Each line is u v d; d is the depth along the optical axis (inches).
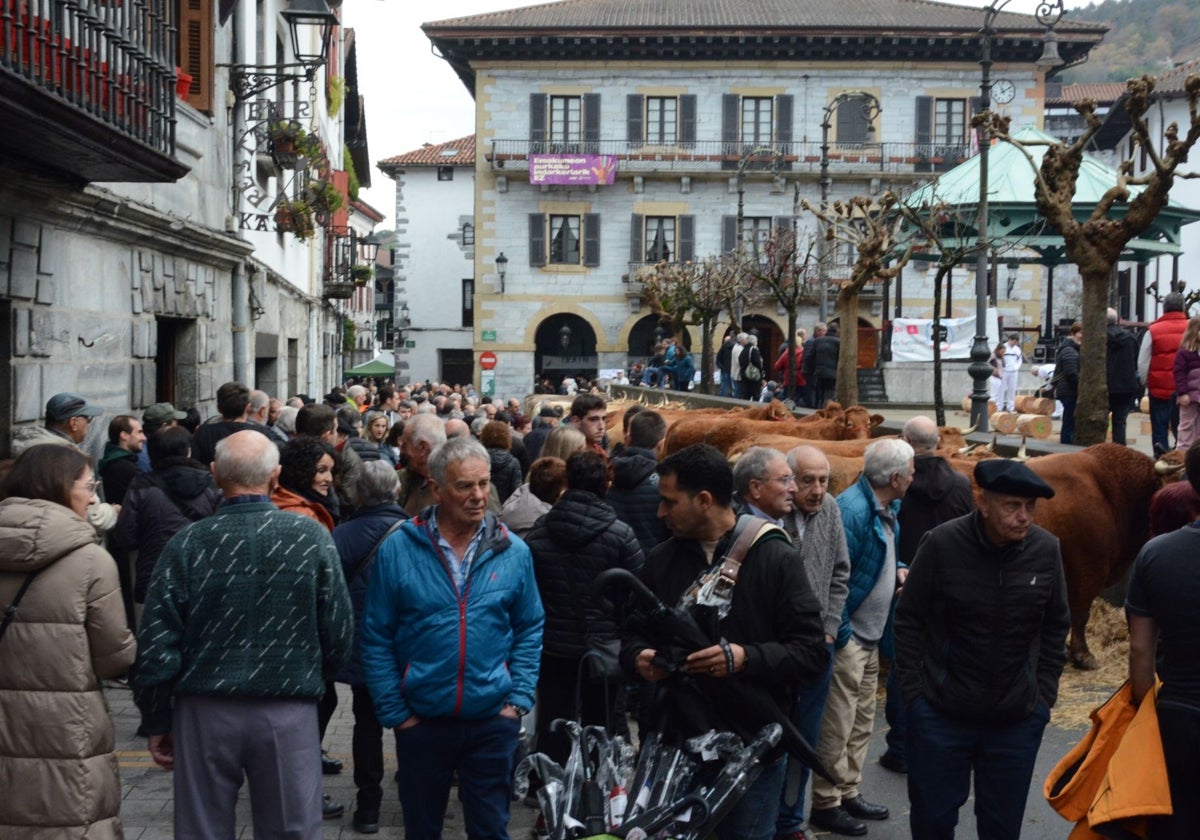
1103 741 193.3
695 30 1937.7
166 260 557.6
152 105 415.2
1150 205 503.5
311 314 1196.5
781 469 231.8
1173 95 1895.9
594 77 1988.2
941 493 302.2
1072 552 350.6
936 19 1994.3
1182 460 335.3
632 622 185.8
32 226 397.4
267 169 818.2
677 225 1996.8
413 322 2637.8
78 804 189.9
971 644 203.3
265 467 199.0
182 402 617.3
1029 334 1691.7
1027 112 1973.4
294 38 699.4
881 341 1193.4
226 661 191.5
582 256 2009.1
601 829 162.1
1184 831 184.7
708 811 164.9
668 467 190.1
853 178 1961.1
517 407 938.7
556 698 259.8
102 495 431.8
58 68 336.8
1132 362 629.0
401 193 2623.0
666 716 183.9
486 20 2018.9
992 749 205.6
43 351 407.5
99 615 190.9
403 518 265.7
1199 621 181.8
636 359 2033.7
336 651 199.0
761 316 2032.5
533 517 291.1
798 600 183.0
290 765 193.9
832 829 263.0
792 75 1977.1
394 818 268.5
